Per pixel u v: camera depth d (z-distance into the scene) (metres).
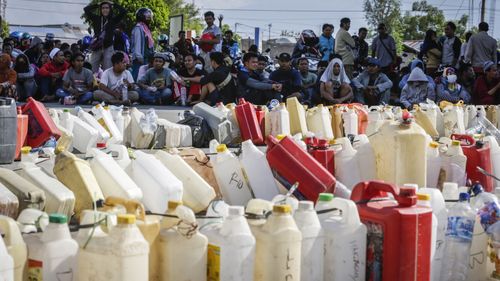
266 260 3.74
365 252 4.11
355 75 15.55
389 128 5.51
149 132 7.13
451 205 4.85
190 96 11.80
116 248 3.28
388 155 5.47
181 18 19.22
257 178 5.10
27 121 6.20
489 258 4.67
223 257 3.67
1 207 4.13
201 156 5.36
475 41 15.52
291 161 4.98
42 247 3.35
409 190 4.16
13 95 11.34
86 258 3.35
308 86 12.46
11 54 14.04
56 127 6.45
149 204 4.64
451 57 15.92
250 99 11.15
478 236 4.68
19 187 4.30
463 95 13.33
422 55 16.14
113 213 3.60
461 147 6.28
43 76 12.59
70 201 4.37
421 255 4.08
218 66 10.92
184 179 4.81
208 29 13.89
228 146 7.62
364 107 8.98
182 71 12.10
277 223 3.75
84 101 11.34
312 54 15.57
